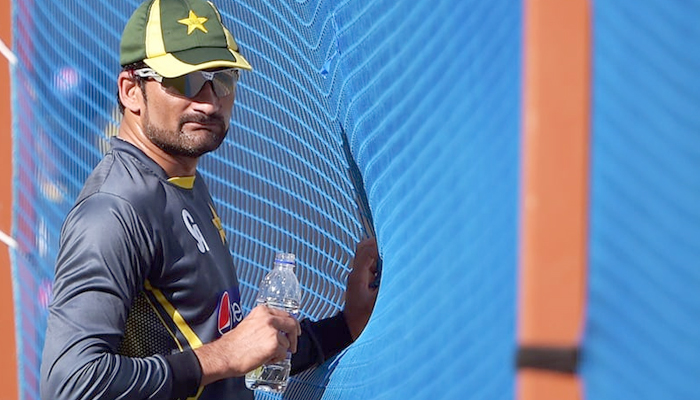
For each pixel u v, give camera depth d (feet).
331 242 37.73
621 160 22.27
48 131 39.93
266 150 38.96
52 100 40.09
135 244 29.35
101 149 39.75
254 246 39.22
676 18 21.52
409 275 29.66
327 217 37.47
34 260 39.19
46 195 39.55
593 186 22.70
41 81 40.09
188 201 31.58
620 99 22.35
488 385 25.81
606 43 22.65
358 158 33.88
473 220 26.84
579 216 22.79
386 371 30.60
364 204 35.99
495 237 25.89
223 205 39.83
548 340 23.02
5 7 40.06
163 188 30.81
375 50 31.58
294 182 38.11
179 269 30.35
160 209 30.30
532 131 23.39
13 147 39.70
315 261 38.22
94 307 28.45
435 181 28.53
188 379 29.12
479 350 26.37
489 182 26.21
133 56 31.14
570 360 22.65
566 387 22.71
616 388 22.08
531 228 23.34
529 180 23.40
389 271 31.40
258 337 29.91
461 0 27.40
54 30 40.52
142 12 31.60
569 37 23.09
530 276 23.30
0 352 39.22
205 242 31.48
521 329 23.32
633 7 22.17
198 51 30.83
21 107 39.83
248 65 31.58
